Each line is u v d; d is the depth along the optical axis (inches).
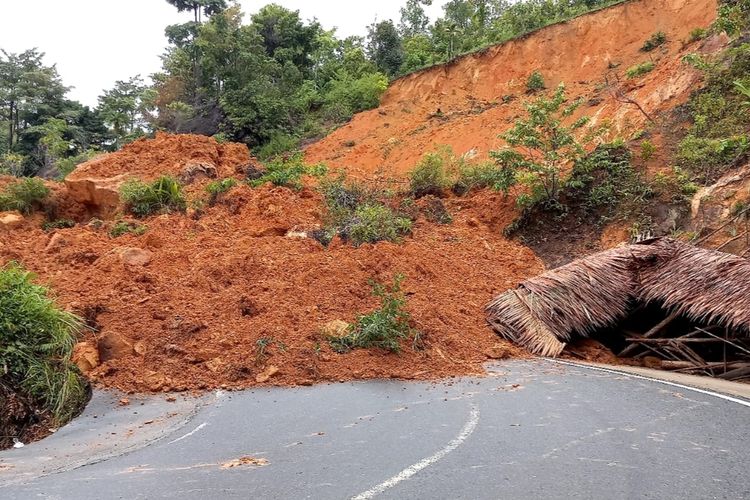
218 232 511.5
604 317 351.9
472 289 423.8
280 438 198.5
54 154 1465.3
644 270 364.2
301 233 493.7
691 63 601.6
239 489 153.3
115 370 282.5
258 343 297.6
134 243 463.2
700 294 324.5
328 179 648.4
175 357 293.7
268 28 1557.6
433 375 287.7
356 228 489.1
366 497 144.8
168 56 1672.0
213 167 708.7
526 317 357.1
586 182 561.0
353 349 305.7
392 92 1222.9
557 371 298.5
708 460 166.7
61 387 252.2
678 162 535.5
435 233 549.0
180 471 170.2
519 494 144.1
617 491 145.2
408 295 384.8
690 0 934.4
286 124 1240.2
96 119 1955.0
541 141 563.2
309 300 355.6
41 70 1862.7
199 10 1827.0
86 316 319.0
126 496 151.9
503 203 606.5
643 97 674.2
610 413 217.9
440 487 149.7
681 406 227.6
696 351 340.2
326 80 1445.6
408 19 1711.4
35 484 164.2
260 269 393.1
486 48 1128.2
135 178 645.3
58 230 528.4
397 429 203.8
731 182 477.7
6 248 453.4
